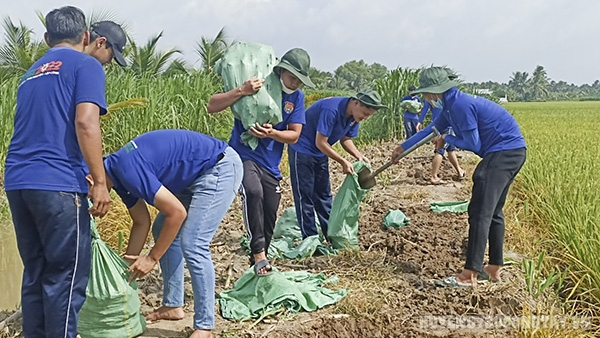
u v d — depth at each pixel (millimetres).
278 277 4676
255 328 4312
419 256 6004
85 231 3502
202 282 3939
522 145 5117
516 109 57531
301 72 4844
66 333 3508
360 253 5855
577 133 19859
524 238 6492
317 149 6012
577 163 9906
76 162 3439
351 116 5965
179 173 3854
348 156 13883
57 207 3355
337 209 6012
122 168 3652
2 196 7531
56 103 3375
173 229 3705
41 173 3330
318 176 6191
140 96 11398
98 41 3750
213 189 3941
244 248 6270
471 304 4844
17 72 15781
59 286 3467
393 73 18547
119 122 10836
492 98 23938
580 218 6254
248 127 4852
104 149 10594
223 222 7328
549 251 6414
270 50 5086
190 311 4617
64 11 3611
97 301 3869
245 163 4977
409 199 8977
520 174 9438
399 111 18516
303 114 5148
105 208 3449
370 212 7797
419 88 5246
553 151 11906
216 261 5902
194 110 12664
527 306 4770
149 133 3879
